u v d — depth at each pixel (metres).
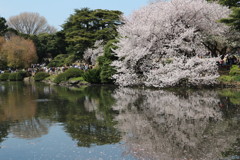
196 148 8.29
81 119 12.54
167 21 23.17
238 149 8.09
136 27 23.80
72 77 36.47
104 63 30.67
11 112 14.62
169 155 7.75
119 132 10.20
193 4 23.19
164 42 23.89
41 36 71.06
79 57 51.31
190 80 21.53
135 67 26.05
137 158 7.58
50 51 66.31
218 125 10.83
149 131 10.30
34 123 11.84
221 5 27.58
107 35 45.16
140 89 24.52
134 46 24.80
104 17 46.62
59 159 7.60
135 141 9.07
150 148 8.38
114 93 22.59
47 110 15.09
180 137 9.44
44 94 23.58
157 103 16.52
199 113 13.18
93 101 18.33
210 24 24.56
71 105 16.78
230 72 23.47
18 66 54.81
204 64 21.12
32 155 7.95
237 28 24.08
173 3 23.47
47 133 10.17
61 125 11.38
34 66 58.34
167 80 20.69
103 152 8.06
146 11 26.69
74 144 8.82
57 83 36.72
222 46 31.92
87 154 7.91
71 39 47.91
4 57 56.31
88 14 47.59
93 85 31.38
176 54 22.97
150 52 23.88
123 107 15.59
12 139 9.49
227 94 18.56
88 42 47.88
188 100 17.00
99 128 10.82
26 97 21.53
